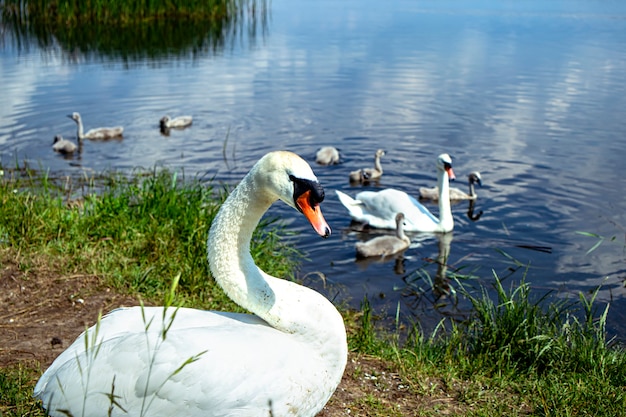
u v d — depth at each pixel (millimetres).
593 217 4262
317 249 3898
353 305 3150
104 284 2629
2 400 1795
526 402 2092
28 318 2354
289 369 1496
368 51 9102
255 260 3084
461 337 2609
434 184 5047
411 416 1975
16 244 2801
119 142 5730
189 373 1422
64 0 10953
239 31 10891
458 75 7691
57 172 4898
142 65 8492
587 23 11359
